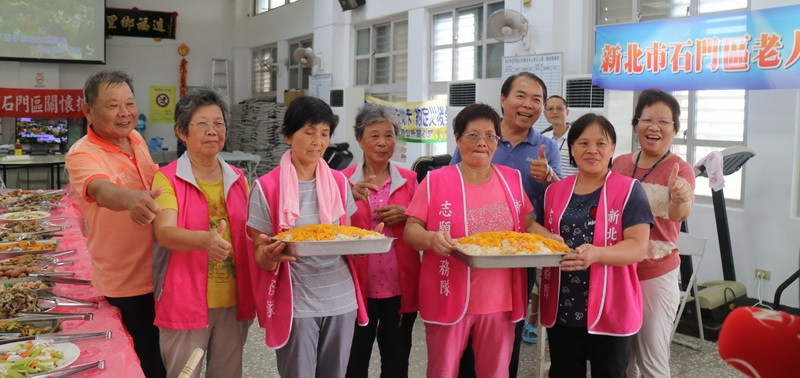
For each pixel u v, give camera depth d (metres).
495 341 2.28
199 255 2.06
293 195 2.10
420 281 2.30
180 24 13.21
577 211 2.26
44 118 11.79
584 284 2.21
